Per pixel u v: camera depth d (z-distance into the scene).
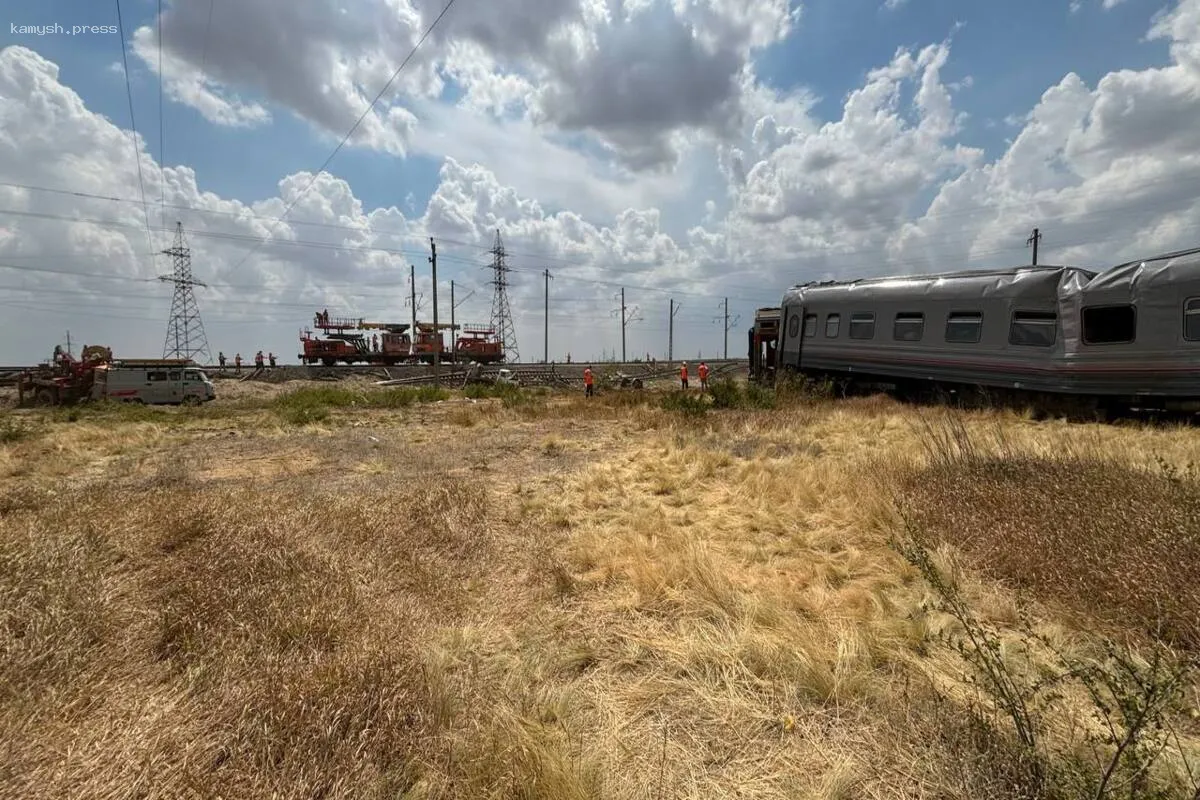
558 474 8.47
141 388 26.06
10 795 2.02
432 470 8.75
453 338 48.72
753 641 3.26
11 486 8.02
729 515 6.16
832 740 2.50
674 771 2.32
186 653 3.01
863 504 5.86
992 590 3.93
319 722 2.30
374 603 3.69
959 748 2.30
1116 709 2.53
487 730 2.48
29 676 2.68
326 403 22.95
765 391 17.55
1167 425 11.04
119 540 4.59
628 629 3.59
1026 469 6.05
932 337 16.11
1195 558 3.53
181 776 2.10
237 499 5.93
